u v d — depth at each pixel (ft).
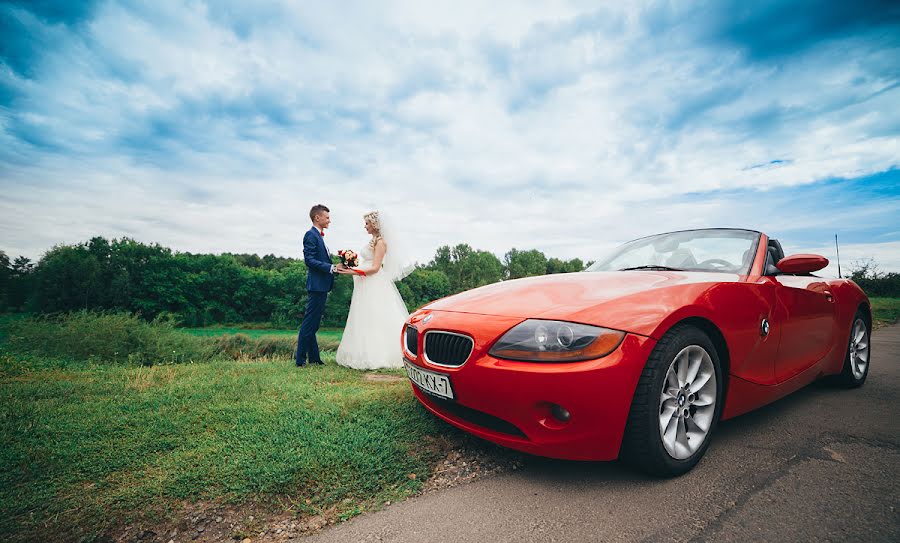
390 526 5.04
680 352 5.88
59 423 7.96
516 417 5.66
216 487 5.76
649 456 5.64
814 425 8.04
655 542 4.50
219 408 8.87
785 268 7.82
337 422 7.98
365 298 15.17
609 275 7.70
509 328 5.95
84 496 5.54
